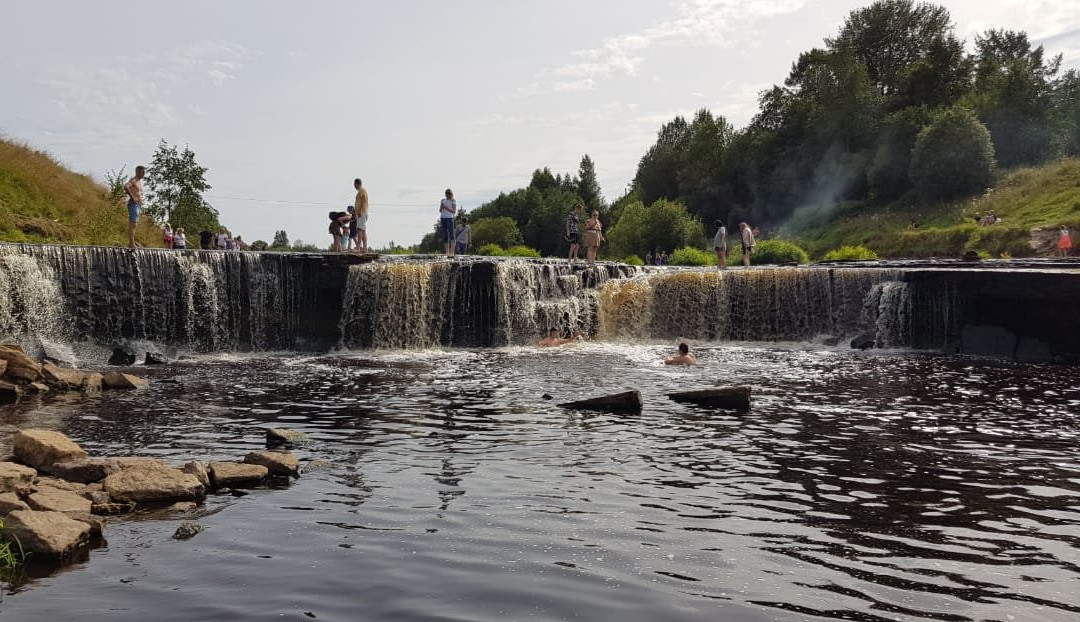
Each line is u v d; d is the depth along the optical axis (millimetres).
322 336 22688
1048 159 55406
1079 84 67438
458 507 6977
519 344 23016
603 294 24359
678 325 24359
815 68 83250
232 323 21609
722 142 93062
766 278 23734
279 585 5223
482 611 4789
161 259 20391
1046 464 8516
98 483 7426
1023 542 6098
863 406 12156
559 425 10688
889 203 62562
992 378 15336
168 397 13227
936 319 21234
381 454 9023
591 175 111125
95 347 19109
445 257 25156
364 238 24219
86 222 29172
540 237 109500
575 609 4816
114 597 5043
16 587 5223
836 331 23000
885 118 68812
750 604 4910
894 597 5039
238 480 7812
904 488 7605
